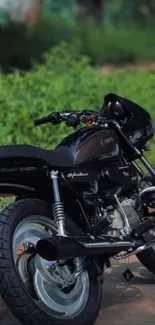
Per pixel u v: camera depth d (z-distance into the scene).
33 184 7.56
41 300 7.37
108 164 8.09
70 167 7.65
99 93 16.97
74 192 7.75
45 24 41.91
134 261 10.00
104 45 43.59
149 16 48.47
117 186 8.15
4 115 14.12
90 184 7.85
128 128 8.45
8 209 7.36
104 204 8.11
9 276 7.05
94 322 7.82
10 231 7.20
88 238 7.54
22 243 7.42
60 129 13.71
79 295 7.69
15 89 15.81
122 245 7.87
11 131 13.27
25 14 41.03
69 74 19.27
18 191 7.60
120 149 8.31
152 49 44.84
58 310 7.46
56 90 16.27
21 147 7.30
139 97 17.77
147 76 20.75
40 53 38.56
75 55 21.48
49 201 7.75
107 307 8.29
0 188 7.43
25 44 38.62
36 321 7.18
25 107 14.45
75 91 16.62
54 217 7.51
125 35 45.31
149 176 8.59
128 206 8.28
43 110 14.38
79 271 7.66
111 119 8.34
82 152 7.81
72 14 48.44
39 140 13.41
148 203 8.45
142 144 8.61
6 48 37.97
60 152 7.62
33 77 16.94
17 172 7.30
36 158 7.32
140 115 8.59
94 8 49.47
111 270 9.62
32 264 7.42
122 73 21.47
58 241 7.16
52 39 40.47
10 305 7.10
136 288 8.93
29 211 7.48
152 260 9.01
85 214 7.91
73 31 42.88
